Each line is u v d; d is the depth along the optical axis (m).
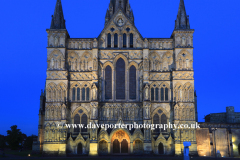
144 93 87.75
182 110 87.56
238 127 93.12
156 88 91.19
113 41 93.31
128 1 109.25
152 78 91.31
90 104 87.19
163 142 86.94
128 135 86.00
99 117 89.00
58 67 89.56
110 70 92.00
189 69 89.88
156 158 75.12
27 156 86.50
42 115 96.88
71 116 89.06
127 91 90.75
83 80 90.62
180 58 90.50
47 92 87.88
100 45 92.88
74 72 91.00
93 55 90.25
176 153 84.50
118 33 93.62
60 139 85.06
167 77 91.44
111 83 91.31
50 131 85.69
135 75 92.00
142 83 90.75
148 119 86.06
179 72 89.56
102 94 90.44
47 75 88.69
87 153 86.25
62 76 88.81
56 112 86.88
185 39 91.50
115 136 87.56
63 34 91.06
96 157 78.31
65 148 84.75
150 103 87.50
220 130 91.25
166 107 89.88
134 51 92.50
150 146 84.50
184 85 88.94
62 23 93.06
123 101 90.06
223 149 90.19
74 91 90.44
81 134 88.12
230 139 90.12
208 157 79.44
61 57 90.00
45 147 84.88
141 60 92.06
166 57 92.75
